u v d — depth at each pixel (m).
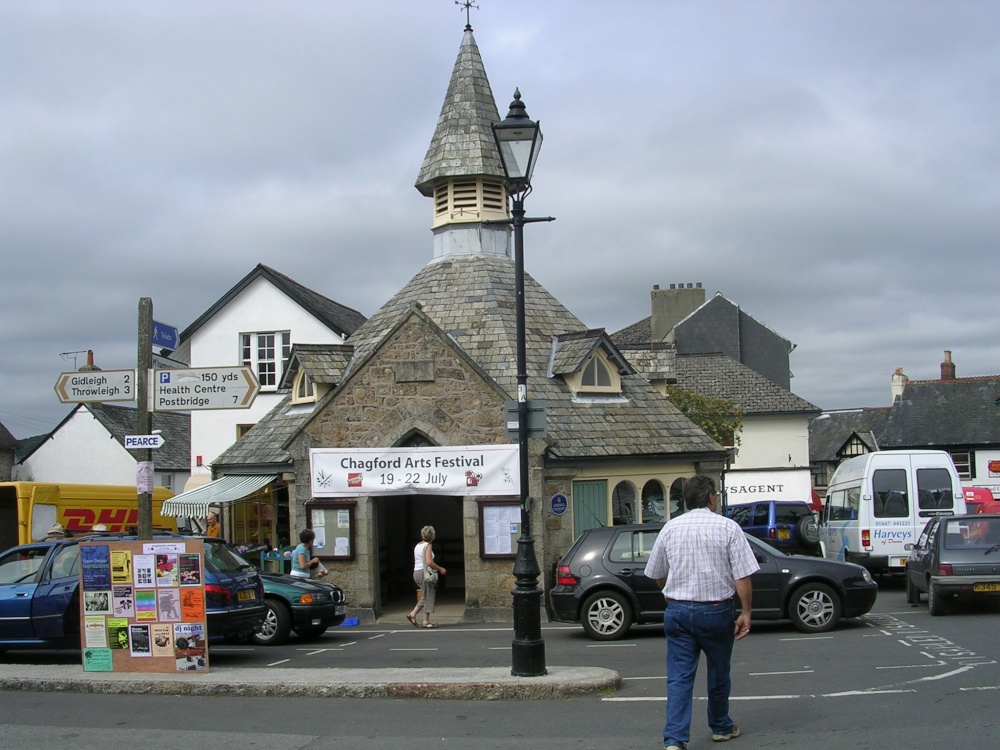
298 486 20.73
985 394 50.78
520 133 11.76
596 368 22.23
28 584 14.04
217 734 9.38
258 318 35.31
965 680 10.93
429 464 19.97
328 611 16.72
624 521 21.47
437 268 23.95
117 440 42.44
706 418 34.78
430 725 9.48
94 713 10.58
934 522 18.22
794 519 30.83
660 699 10.38
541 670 11.15
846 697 10.18
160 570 12.37
